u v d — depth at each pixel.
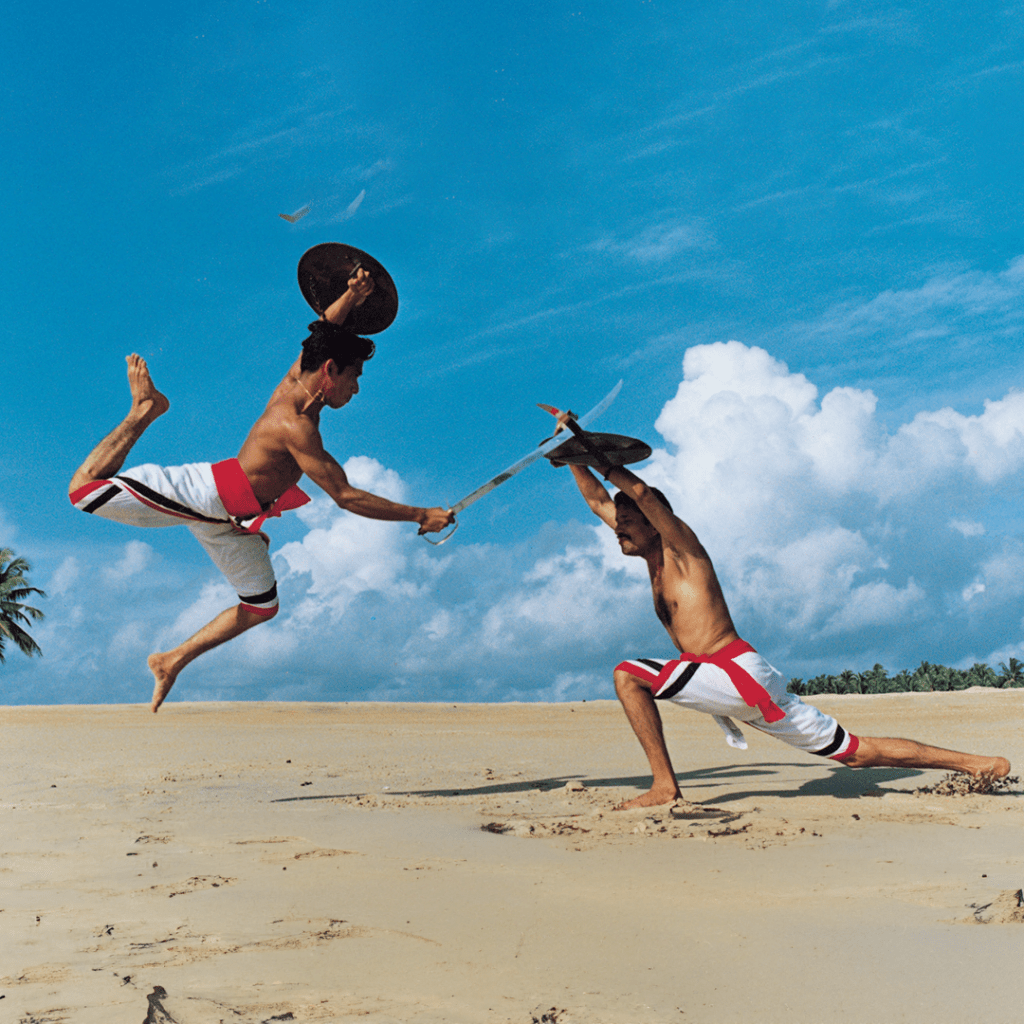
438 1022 2.28
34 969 2.73
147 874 4.04
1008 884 3.53
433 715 17.83
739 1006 2.35
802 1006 2.33
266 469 5.84
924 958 2.66
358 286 5.84
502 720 16.38
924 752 6.28
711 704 5.97
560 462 6.37
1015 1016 2.22
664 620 6.28
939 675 31.41
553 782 7.46
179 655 6.69
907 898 3.38
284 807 6.07
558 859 4.25
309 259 5.90
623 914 3.26
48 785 7.46
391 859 4.29
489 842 4.72
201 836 4.95
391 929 3.12
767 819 5.23
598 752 10.30
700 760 9.02
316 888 3.72
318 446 5.78
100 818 5.63
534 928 3.10
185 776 8.01
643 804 5.87
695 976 2.59
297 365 5.89
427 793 6.82
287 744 11.66
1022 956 2.64
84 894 3.68
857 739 6.24
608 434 5.93
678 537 6.11
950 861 4.03
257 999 2.46
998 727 12.13
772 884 3.67
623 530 6.35
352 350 5.83
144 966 2.75
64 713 18.81
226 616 6.68
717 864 4.07
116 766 8.93
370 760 9.40
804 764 8.47
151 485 5.73
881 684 31.69
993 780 6.28
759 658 5.99
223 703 20.33
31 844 4.79
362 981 2.60
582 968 2.68
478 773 8.20
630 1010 2.34
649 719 6.03
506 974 2.64
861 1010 2.29
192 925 3.20
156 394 5.91
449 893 3.61
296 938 3.02
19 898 3.62
